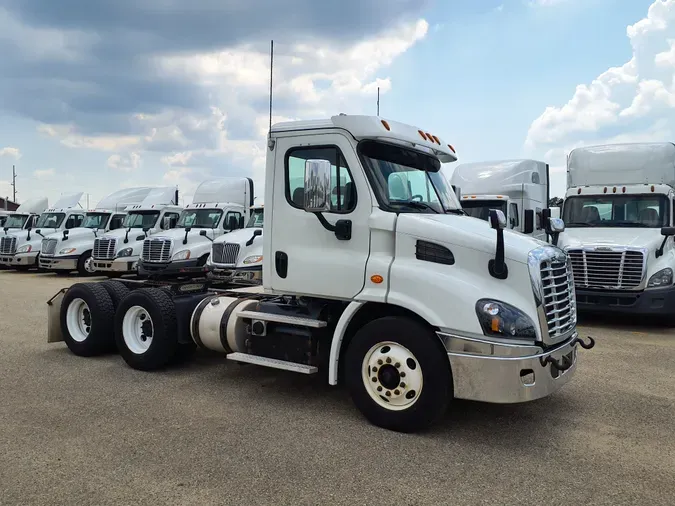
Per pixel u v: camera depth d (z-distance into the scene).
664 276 9.27
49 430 4.72
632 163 11.22
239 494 3.63
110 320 7.16
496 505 3.51
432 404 4.52
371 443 4.48
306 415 5.13
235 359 5.59
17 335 8.76
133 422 4.92
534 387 4.30
